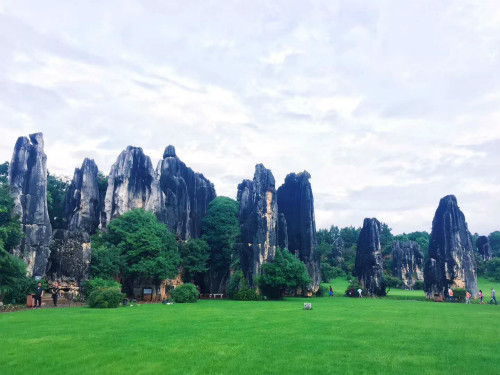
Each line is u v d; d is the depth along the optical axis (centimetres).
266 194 6100
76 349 1479
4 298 3556
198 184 7625
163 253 5322
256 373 1185
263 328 2092
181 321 2359
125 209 5972
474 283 6359
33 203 4612
